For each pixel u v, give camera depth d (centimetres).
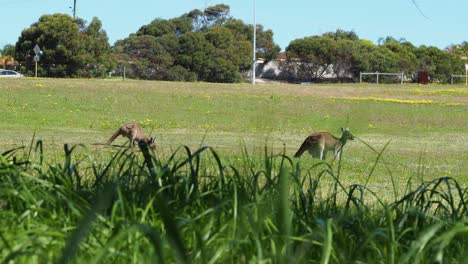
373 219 659
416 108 4141
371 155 2123
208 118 3372
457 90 5688
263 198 585
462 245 551
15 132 2586
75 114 3284
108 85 4653
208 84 5312
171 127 3017
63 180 599
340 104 4172
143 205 591
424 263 520
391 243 516
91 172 896
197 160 649
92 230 502
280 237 493
